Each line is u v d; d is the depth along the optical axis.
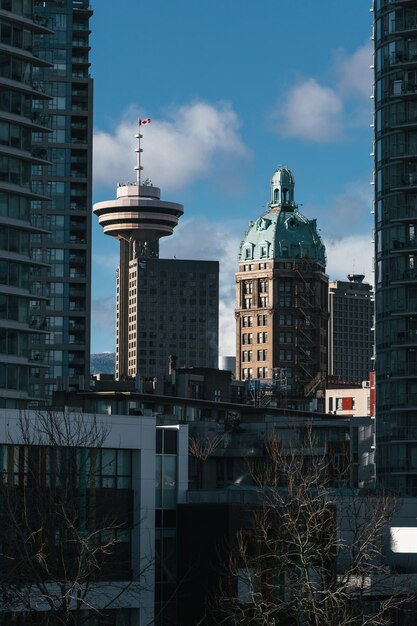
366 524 141.62
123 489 149.25
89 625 138.88
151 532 149.50
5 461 139.12
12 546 117.88
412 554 151.88
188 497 154.38
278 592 136.12
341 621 119.62
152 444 151.25
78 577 111.50
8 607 114.81
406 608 142.50
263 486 152.38
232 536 148.00
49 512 117.75
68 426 139.38
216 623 133.00
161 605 142.00
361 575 129.38
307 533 123.50
